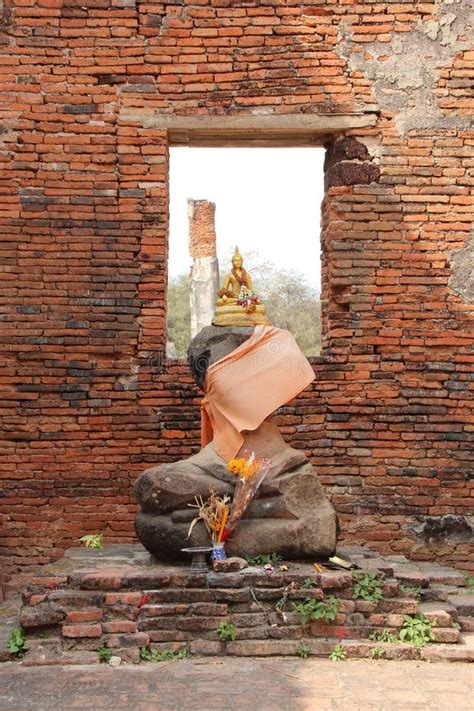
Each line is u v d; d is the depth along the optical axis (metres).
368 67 9.88
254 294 8.11
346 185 9.85
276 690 5.92
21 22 9.83
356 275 9.79
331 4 9.88
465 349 9.77
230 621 6.73
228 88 9.83
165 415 9.73
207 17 9.87
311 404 9.77
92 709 5.60
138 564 7.58
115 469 9.69
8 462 9.64
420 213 9.83
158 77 9.85
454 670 6.39
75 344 9.71
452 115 9.89
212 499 7.26
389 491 9.68
